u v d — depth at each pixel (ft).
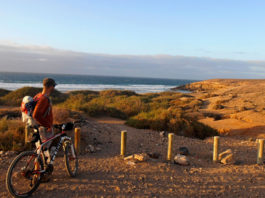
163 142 27.86
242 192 13.99
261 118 47.62
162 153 23.13
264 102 74.90
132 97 93.91
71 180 14.60
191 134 33.45
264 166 19.76
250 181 15.84
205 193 13.64
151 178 15.62
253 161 21.85
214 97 94.99
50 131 13.73
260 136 36.27
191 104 74.95
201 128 34.55
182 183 15.02
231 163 20.25
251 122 44.80
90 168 16.98
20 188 12.55
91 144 23.32
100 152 21.61
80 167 17.07
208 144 28.58
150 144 26.40
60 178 14.82
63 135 14.66
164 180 15.40
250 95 91.20
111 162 18.66
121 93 116.47
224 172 17.67
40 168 13.12
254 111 55.06
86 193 12.94
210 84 267.18
